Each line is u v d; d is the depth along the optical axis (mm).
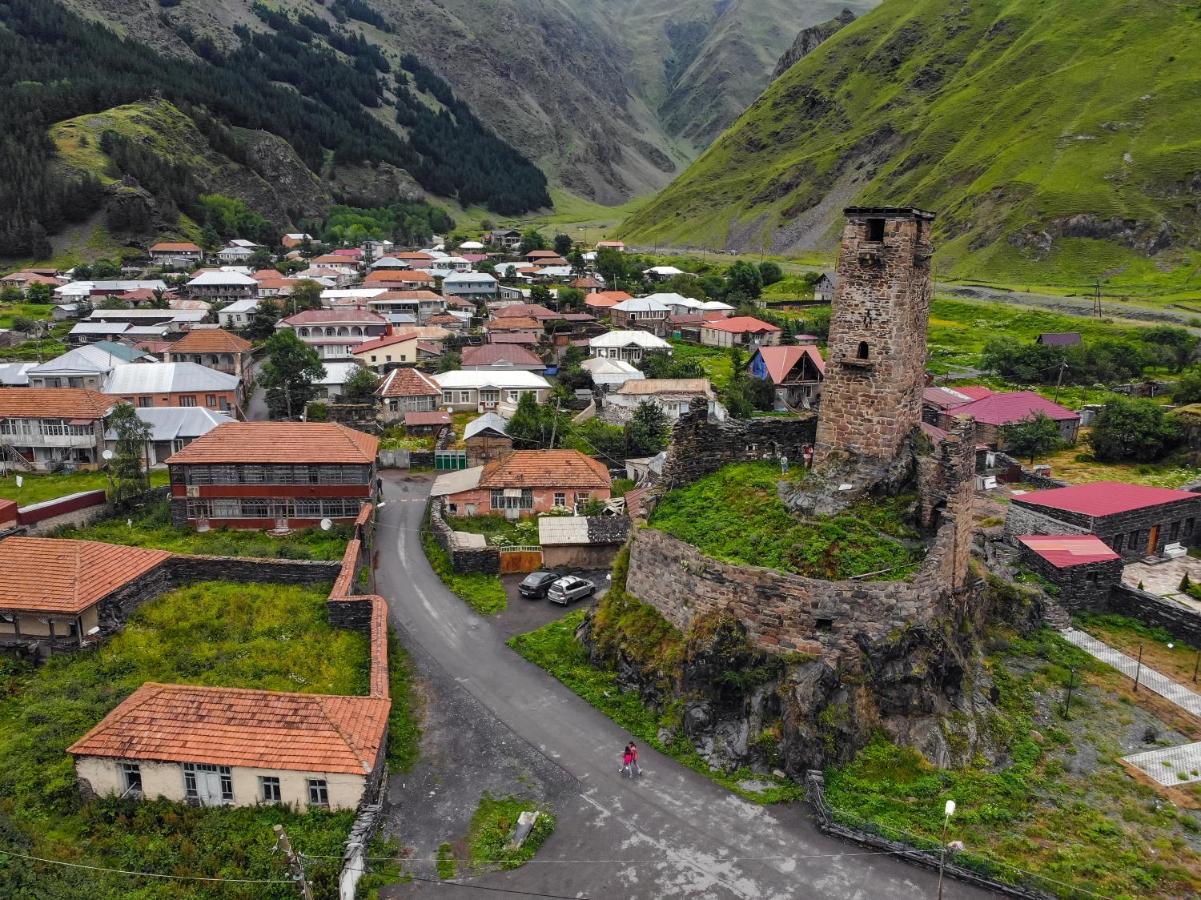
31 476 75375
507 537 60469
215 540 57750
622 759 34562
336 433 63031
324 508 61219
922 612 34625
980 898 27047
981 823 30219
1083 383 122188
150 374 92188
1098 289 177625
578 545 56156
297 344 103688
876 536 36844
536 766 34188
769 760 33031
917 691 33750
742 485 42562
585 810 31375
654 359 122188
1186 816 31375
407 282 182375
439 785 33000
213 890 26312
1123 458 84000
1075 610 48781
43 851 27125
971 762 33562
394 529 63562
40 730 33812
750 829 30203
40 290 161250
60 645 40875
